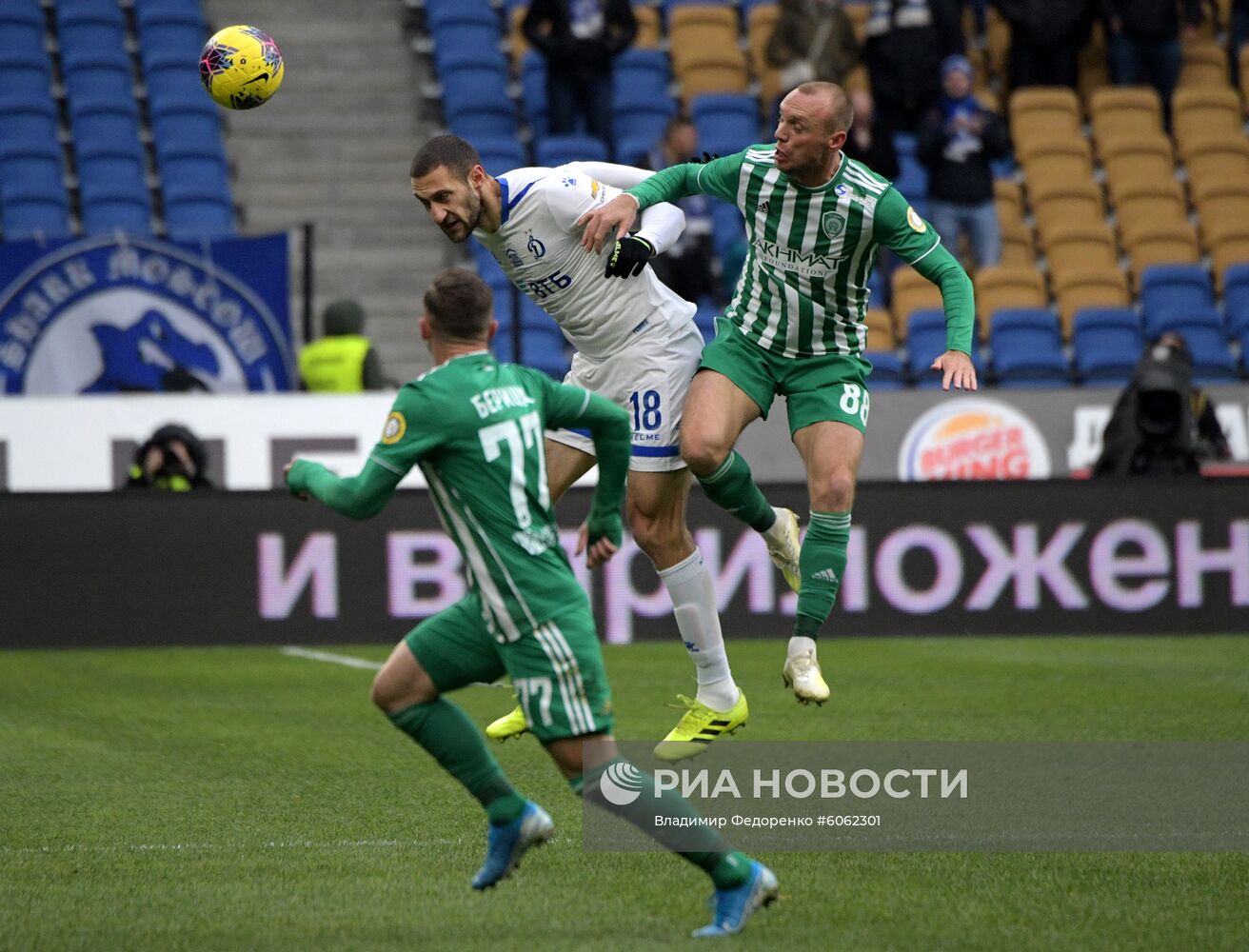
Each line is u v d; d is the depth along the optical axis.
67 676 35.72
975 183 53.75
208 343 42.97
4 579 39.03
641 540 22.55
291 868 19.23
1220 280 59.84
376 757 26.44
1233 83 68.12
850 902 17.69
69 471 40.84
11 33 61.69
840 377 22.41
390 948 15.80
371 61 65.06
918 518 40.03
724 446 21.89
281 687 34.03
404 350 57.22
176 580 39.22
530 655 15.97
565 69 56.56
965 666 36.34
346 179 61.31
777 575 39.78
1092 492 40.28
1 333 42.28
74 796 23.41
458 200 19.73
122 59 61.75
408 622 39.50
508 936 16.27
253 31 22.16
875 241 21.69
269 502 39.38
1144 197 61.91
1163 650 38.91
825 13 55.84
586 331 22.41
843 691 32.69
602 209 20.78
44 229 55.44
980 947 15.82
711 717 22.36
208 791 23.75
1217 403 43.34
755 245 22.05
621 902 17.80
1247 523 40.50
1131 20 62.75
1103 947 15.83
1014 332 52.59
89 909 17.38
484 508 15.95
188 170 58.75
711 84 64.94
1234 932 16.41
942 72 57.28
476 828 21.36
